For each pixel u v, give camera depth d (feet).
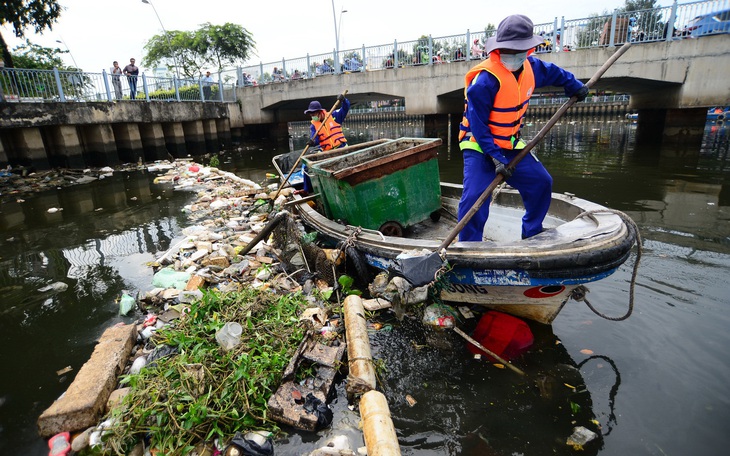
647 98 54.34
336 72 63.36
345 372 9.83
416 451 7.79
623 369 9.61
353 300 11.61
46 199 31.50
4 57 53.78
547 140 62.39
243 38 106.73
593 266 9.42
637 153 43.09
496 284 10.33
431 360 10.24
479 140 10.93
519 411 8.61
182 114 58.85
